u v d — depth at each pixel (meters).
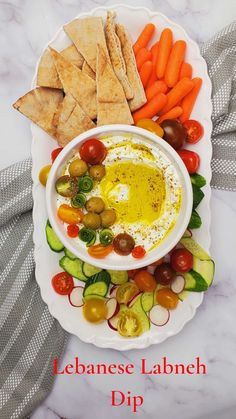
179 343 0.57
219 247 0.56
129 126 0.49
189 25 0.56
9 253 0.56
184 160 0.51
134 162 0.51
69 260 0.52
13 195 0.54
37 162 0.52
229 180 0.54
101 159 0.50
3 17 0.56
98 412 0.58
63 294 0.53
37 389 0.56
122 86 0.51
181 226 0.49
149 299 0.53
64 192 0.50
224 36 0.53
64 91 0.51
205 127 0.52
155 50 0.52
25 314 0.56
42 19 0.56
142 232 0.51
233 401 0.57
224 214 0.56
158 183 0.51
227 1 0.56
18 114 0.56
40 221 0.52
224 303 0.57
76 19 0.51
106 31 0.51
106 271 0.53
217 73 0.53
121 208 0.51
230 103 0.54
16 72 0.57
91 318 0.52
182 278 0.52
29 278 0.56
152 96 0.52
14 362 0.56
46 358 0.56
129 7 0.51
